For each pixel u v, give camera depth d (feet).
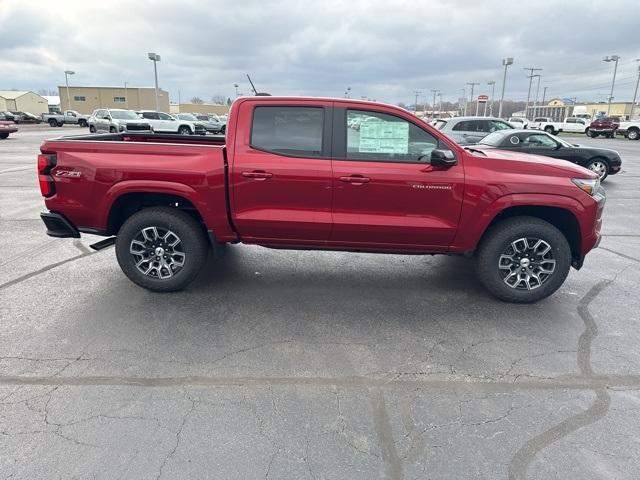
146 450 8.14
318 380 10.37
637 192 38.01
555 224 14.89
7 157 57.41
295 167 13.60
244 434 8.61
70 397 9.55
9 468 7.66
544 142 40.45
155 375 10.43
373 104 13.65
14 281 15.76
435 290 15.72
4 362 10.80
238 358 11.22
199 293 15.06
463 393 9.98
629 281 16.79
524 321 13.50
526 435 8.71
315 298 14.89
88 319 13.04
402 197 13.70
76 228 14.64
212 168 13.73
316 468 7.84
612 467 7.94
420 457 8.13
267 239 14.44
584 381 10.50
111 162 13.84
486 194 13.58
